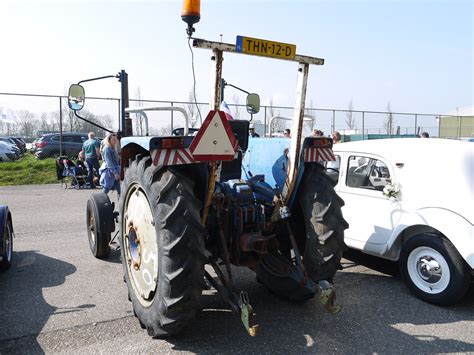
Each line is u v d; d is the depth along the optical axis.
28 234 6.77
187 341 3.28
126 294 4.26
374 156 4.86
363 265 5.23
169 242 2.98
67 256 5.55
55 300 4.09
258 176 4.11
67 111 17.59
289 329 3.50
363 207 4.86
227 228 3.55
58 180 14.03
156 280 3.19
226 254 3.36
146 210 3.32
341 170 5.20
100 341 3.28
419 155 4.48
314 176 3.69
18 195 11.15
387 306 3.99
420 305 4.02
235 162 3.94
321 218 3.53
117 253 5.67
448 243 3.95
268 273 4.06
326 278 3.57
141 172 3.29
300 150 3.50
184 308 3.03
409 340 3.33
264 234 3.75
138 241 3.47
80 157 13.34
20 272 4.91
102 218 5.13
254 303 4.04
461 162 4.18
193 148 2.89
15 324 3.55
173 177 3.09
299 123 3.43
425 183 4.32
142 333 3.42
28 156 21.59
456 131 26.56
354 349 3.18
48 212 8.69
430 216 4.14
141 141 3.38
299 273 3.53
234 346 3.21
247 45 2.93
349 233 5.02
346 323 3.62
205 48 2.77
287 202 3.64
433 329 3.52
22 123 21.08
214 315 3.74
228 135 2.98
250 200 3.63
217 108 2.91
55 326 3.52
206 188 3.18
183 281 2.97
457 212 3.98
